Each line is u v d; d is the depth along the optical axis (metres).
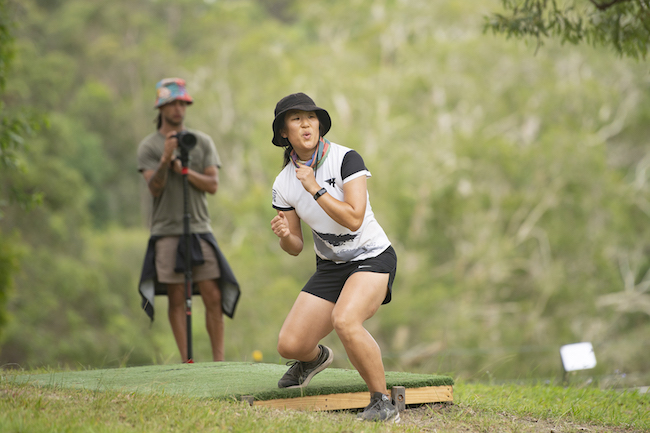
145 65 111.50
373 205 72.38
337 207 9.11
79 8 116.62
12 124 23.81
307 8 94.75
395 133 77.56
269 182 80.81
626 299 68.94
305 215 9.85
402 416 10.23
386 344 68.62
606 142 79.00
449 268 72.06
